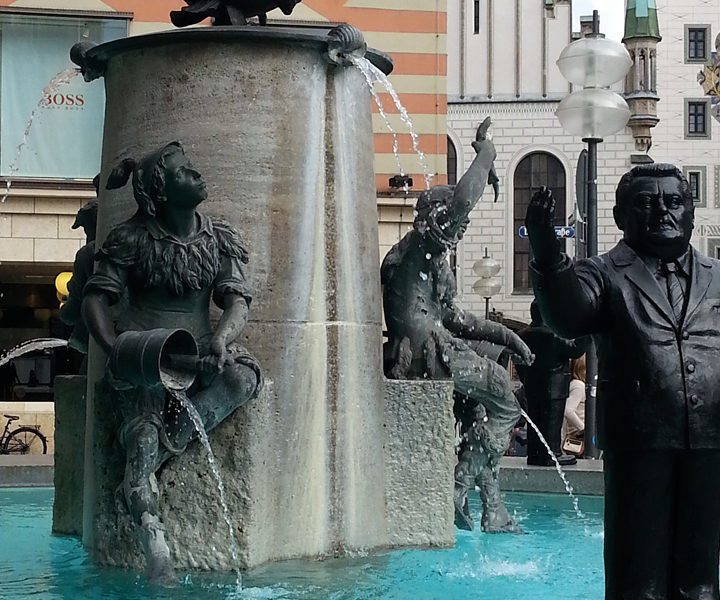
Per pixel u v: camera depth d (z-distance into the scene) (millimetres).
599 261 3572
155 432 5020
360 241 5883
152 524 4988
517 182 47938
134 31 18812
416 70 20016
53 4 18547
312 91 5734
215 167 5570
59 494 6461
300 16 19812
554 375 9250
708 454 3428
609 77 13000
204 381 5039
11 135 18516
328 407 5672
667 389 3406
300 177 5676
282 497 5457
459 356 6211
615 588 3500
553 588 5215
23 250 18547
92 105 18672
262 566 5285
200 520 5125
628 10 48500
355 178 5895
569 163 47625
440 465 5988
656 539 3459
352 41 5711
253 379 5082
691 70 51312
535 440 9328
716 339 3449
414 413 5977
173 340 4941
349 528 5688
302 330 5625
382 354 6090
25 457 9922
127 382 4945
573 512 7855
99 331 4965
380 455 5906
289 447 5508
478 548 6109
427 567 5500
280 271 5590
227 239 5195
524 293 47312
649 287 3492
